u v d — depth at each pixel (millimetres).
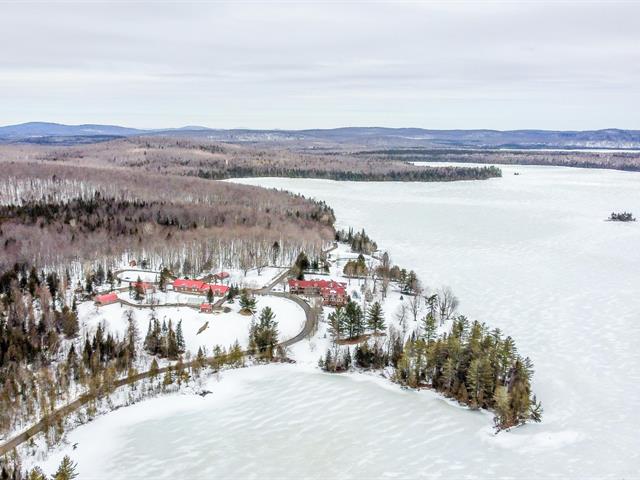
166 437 96375
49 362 117125
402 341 132750
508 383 113438
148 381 113875
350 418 104188
